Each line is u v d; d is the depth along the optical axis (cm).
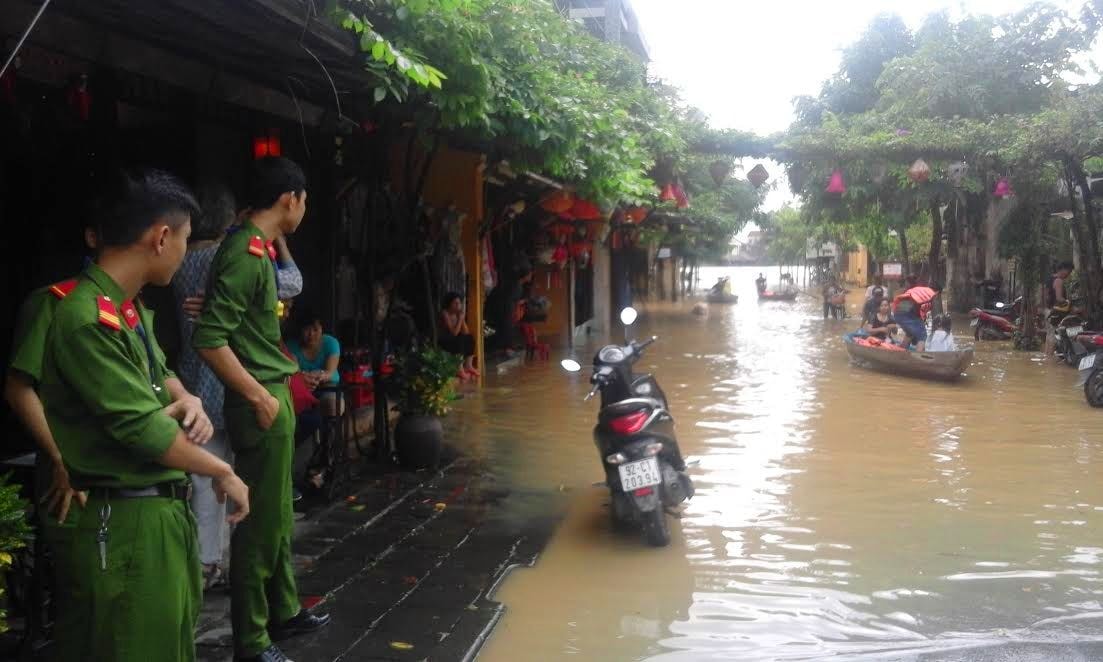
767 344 1895
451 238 1081
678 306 3359
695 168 1781
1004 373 1391
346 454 688
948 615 464
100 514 258
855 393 1199
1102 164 1686
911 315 1416
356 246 887
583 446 848
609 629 445
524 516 626
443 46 560
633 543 575
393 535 578
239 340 369
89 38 473
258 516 370
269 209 376
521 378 1290
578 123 725
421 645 416
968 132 1360
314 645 413
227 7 424
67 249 560
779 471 762
